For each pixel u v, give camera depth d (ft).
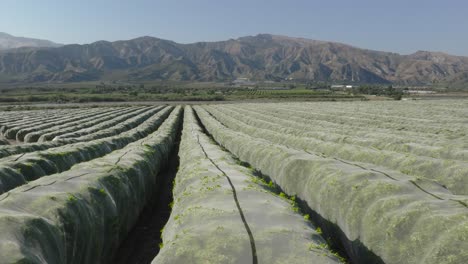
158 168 75.25
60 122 164.35
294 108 239.50
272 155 61.31
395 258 28.63
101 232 37.91
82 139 100.22
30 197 33.12
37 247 26.21
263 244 23.76
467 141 76.38
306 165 49.26
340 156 66.13
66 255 30.58
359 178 38.50
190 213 30.45
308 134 99.45
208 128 152.25
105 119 181.47
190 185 40.60
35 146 81.20
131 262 42.86
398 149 69.97
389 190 34.30
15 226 26.25
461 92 626.64
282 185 53.36
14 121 177.37
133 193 50.39
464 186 44.88
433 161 50.49
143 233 50.70
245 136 92.58
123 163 53.93
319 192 42.52
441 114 169.78
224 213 28.78
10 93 509.76
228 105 315.99
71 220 32.27
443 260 24.56
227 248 23.62
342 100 406.62
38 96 420.77
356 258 34.19
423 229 27.53
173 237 27.63
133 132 116.78
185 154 69.21
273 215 28.63
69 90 598.34
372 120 143.54
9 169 50.47
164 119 204.23
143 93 555.69
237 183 38.24
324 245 25.44
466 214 26.30
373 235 31.55
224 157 57.41
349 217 35.76
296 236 24.98
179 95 497.46
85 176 42.83
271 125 128.67
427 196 31.94
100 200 39.22
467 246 24.06
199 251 23.76
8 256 22.81
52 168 59.06
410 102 310.45
